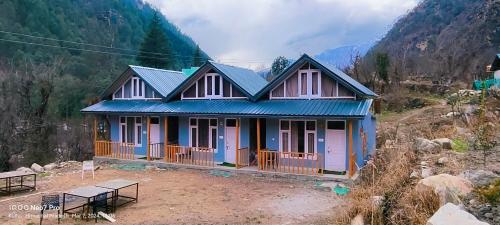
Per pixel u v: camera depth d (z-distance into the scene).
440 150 13.36
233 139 19.52
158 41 59.78
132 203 12.90
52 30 60.06
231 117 18.14
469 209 6.91
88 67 55.31
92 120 38.28
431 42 71.88
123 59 65.94
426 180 8.33
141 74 22.38
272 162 18.00
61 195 14.12
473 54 51.78
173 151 20.05
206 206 12.48
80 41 63.75
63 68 48.03
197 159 20.05
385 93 36.19
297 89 18.12
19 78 34.00
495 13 59.50
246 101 19.14
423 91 36.41
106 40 71.88
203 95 20.66
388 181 10.88
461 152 12.70
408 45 76.56
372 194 10.17
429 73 44.19
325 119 16.31
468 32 62.25
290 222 10.67
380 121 29.55
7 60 44.69
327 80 17.52
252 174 17.16
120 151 22.25
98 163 21.44
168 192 14.43
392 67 41.66
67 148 36.62
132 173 18.39
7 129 31.61
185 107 19.89
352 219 9.23
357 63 40.19
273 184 15.70
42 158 33.06
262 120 19.16
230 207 12.34
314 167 17.22
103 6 83.81
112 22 80.94
